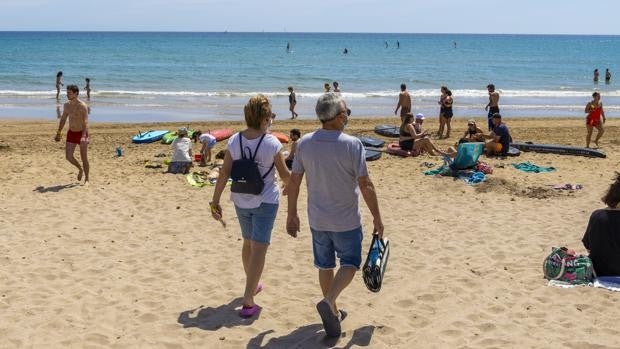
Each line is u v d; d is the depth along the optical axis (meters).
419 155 14.41
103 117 24.31
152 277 6.42
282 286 6.18
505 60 79.81
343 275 4.63
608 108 30.12
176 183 11.07
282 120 23.16
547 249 7.36
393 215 8.98
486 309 5.56
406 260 6.97
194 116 25.00
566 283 6.12
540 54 100.62
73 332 5.10
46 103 28.72
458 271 6.59
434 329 5.14
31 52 86.94
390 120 22.45
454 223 8.53
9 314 5.43
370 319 5.33
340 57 81.50
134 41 148.38
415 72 55.66
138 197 9.95
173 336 5.04
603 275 6.21
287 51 92.31
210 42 144.00
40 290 6.02
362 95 34.53
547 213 9.03
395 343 4.88
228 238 7.82
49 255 7.11
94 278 6.38
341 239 4.62
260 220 5.19
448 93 18.53
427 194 10.29
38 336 5.02
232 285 6.18
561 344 4.82
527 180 11.41
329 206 4.57
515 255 7.14
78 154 14.45
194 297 5.88
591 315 5.38
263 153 5.10
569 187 10.62
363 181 4.48
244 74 49.81
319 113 4.53
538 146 14.95
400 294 5.93
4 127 19.78
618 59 84.75
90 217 8.77
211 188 10.65
